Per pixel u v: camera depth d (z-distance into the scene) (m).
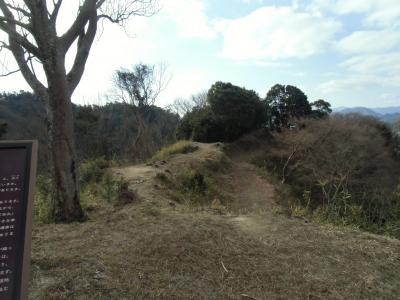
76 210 5.52
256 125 29.25
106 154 22.88
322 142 21.14
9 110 19.62
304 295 3.56
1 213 2.31
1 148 2.40
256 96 29.78
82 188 9.64
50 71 5.14
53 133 5.34
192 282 3.66
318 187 19.45
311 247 4.66
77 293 3.34
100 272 3.72
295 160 23.31
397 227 7.26
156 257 4.09
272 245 4.66
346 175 18.27
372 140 21.22
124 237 4.63
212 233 4.87
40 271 3.70
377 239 5.12
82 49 5.68
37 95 5.53
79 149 22.20
